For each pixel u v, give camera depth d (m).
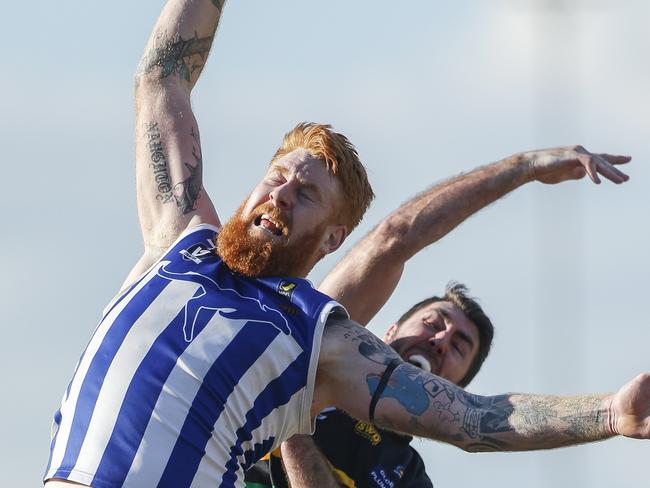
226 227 17.30
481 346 24.78
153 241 18.48
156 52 20.00
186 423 15.27
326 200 17.45
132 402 15.37
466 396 15.62
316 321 16.11
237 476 15.68
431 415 15.55
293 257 17.08
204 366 15.50
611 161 23.03
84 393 15.73
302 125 18.11
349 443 21.73
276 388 15.79
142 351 15.72
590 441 14.60
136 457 15.05
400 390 15.77
